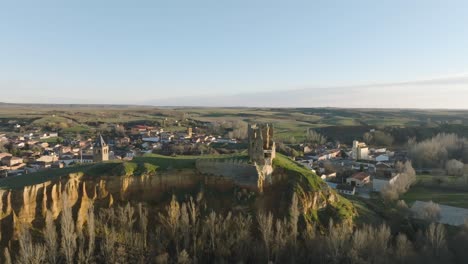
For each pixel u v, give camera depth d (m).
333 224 87.12
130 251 73.19
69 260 67.25
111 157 189.38
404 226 98.38
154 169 88.69
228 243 77.12
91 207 77.38
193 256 74.56
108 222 79.62
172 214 80.06
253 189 89.00
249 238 78.31
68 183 79.50
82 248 69.31
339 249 75.75
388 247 83.44
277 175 94.00
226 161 90.88
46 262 67.06
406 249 79.38
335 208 93.25
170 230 79.75
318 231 84.44
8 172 154.25
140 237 76.06
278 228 77.31
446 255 80.88
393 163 199.62
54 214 77.31
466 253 84.50
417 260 77.50
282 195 89.56
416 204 129.12
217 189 90.31
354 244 76.12
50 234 68.00
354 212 96.69
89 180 83.25
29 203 74.88
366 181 162.38
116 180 84.50
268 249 75.69
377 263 72.31
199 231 81.44
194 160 95.69
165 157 101.38
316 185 94.00
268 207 88.44
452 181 155.75
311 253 76.88
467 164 183.50
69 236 68.44
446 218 115.31
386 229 86.81
